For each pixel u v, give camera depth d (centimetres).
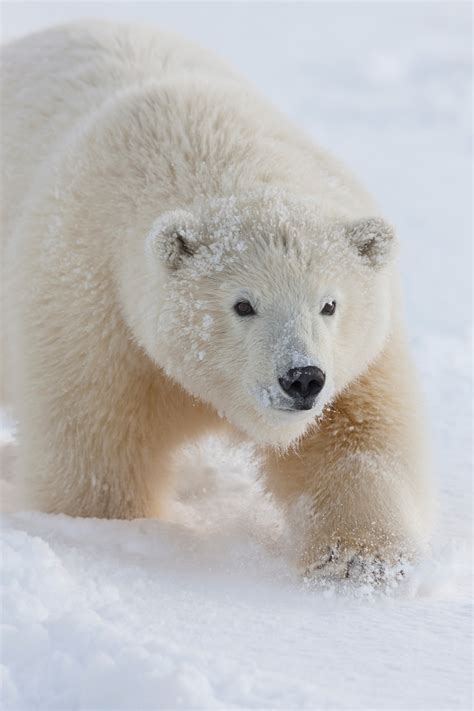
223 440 1051
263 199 876
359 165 3778
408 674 606
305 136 1026
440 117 4791
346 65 6050
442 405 1434
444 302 2017
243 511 1037
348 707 549
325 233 865
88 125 1008
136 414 945
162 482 1000
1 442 1228
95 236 923
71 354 926
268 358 819
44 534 870
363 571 849
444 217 2975
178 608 710
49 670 565
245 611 720
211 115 963
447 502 1053
